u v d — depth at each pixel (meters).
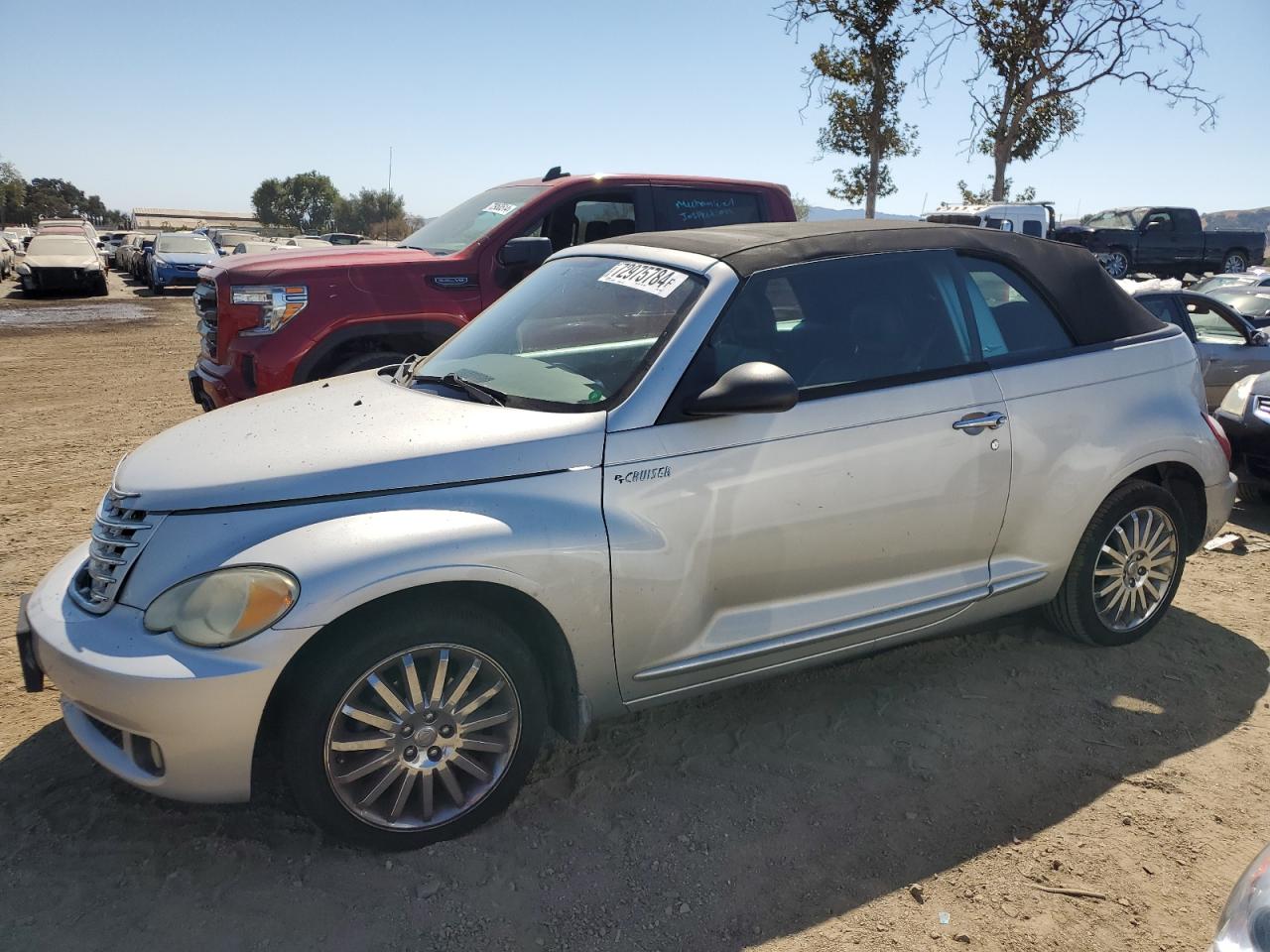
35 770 3.23
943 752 3.38
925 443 3.40
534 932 2.54
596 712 3.08
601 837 2.92
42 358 14.12
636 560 2.94
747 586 3.20
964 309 3.66
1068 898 2.67
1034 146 24.14
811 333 3.36
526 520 2.80
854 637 3.42
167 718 2.51
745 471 3.11
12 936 2.49
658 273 3.47
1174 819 3.02
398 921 2.56
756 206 7.42
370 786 2.77
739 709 3.68
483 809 2.90
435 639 2.71
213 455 2.96
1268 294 10.80
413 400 3.30
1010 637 4.30
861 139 24.44
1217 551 5.62
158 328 18.81
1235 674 3.98
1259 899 1.81
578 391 3.12
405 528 2.67
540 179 7.15
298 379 5.92
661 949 2.49
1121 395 3.92
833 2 22.61
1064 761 3.33
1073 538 3.86
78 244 27.64
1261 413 6.22
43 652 2.73
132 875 2.72
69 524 5.93
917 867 2.80
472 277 6.37
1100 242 25.14
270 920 2.56
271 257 6.22
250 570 2.57
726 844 2.89
